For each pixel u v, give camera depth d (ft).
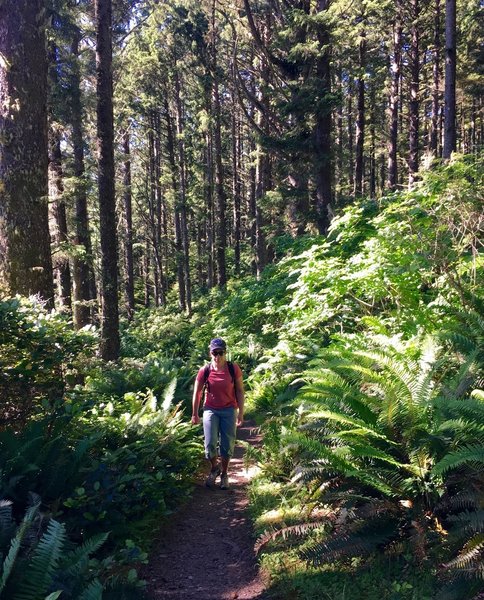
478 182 22.43
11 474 12.86
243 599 11.53
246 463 18.43
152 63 94.63
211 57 82.69
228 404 18.92
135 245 133.18
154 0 88.22
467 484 11.07
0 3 23.30
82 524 12.91
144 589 11.68
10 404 16.40
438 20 71.15
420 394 12.62
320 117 48.60
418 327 18.81
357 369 13.35
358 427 12.89
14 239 23.62
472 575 9.12
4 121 23.56
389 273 20.80
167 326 67.51
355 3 58.13
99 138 34.99
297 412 18.28
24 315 16.38
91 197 53.72
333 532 12.13
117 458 15.80
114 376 27.81
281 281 39.68
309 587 11.06
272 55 54.65
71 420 16.46
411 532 11.01
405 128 108.68
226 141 117.19
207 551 14.15
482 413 10.69
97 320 54.90
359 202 33.47
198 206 109.19
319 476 13.05
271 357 26.89
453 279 17.60
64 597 9.09
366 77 75.66
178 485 17.95
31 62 23.85
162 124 112.68
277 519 14.37
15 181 23.59
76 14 51.55
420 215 23.40
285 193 50.47
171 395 21.76
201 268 137.59
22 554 9.88
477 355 13.50
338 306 24.89
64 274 52.60
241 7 73.26
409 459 12.17
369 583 10.69
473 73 81.10
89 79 58.85
